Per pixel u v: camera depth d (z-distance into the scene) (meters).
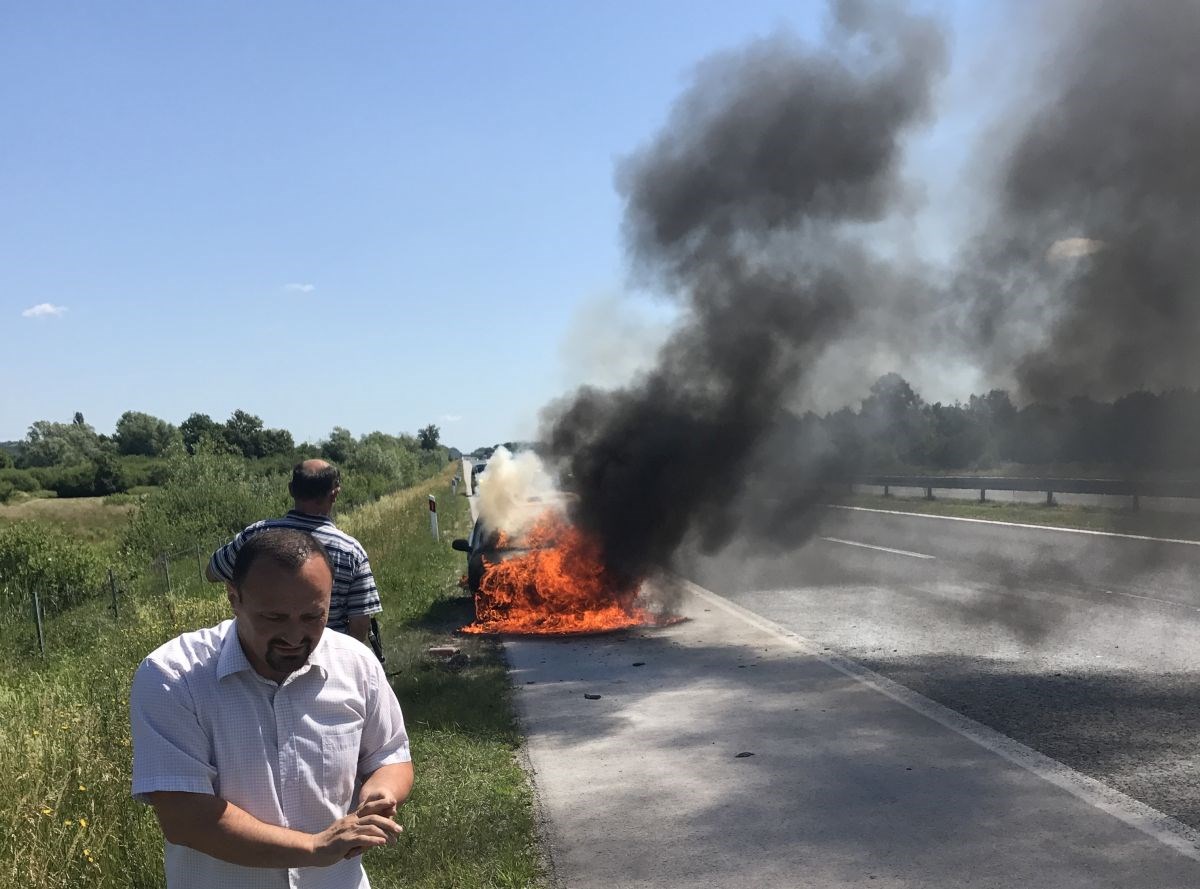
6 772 4.97
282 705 2.23
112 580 14.21
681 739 6.58
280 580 2.10
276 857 2.11
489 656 9.75
